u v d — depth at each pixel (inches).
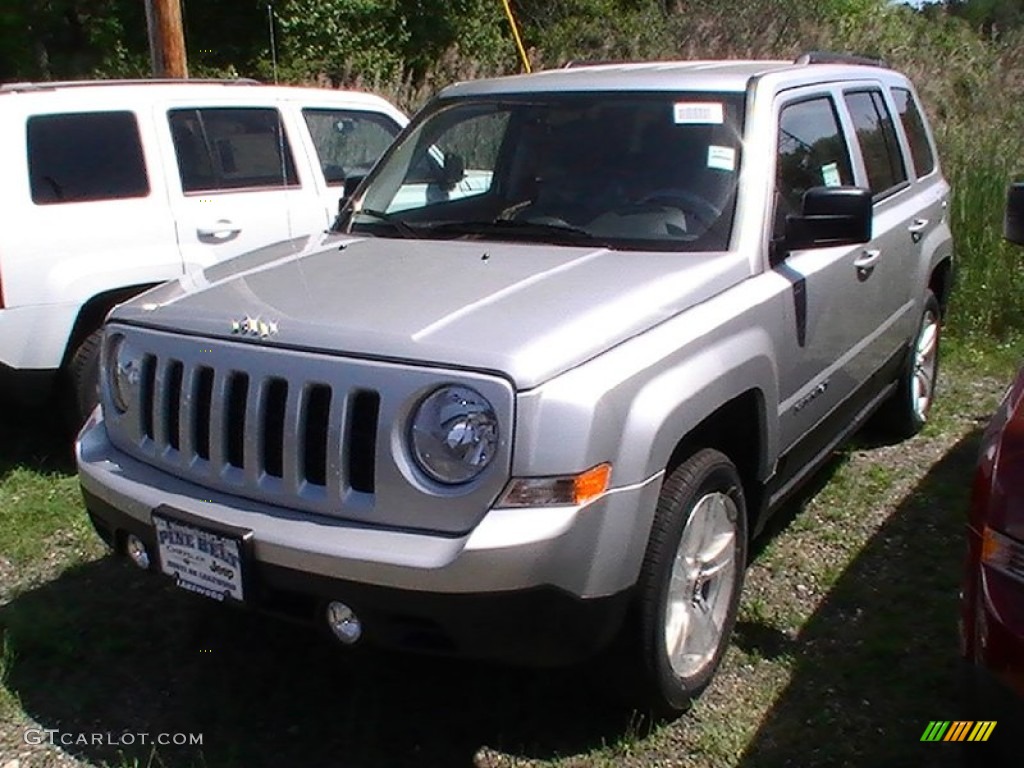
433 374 118.3
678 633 138.3
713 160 162.2
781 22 646.5
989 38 592.4
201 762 135.0
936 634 161.3
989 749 106.1
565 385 118.3
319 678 153.4
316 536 121.3
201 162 250.1
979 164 346.6
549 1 808.3
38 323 220.7
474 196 174.1
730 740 137.6
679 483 132.7
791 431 166.1
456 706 146.3
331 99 284.2
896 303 210.7
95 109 234.4
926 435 243.3
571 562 117.3
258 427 127.4
